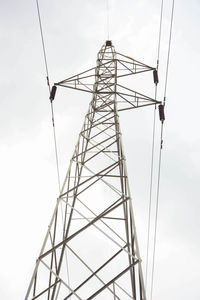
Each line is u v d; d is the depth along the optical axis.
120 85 15.44
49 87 14.88
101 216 8.96
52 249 8.41
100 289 7.91
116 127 13.34
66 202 9.72
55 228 9.84
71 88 15.33
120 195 10.27
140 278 7.88
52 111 14.86
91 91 15.39
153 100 14.96
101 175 10.84
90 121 14.64
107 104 15.16
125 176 10.32
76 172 12.26
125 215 11.02
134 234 8.66
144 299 7.56
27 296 7.54
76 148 12.07
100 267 9.91
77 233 8.70
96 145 12.78
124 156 11.14
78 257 9.77
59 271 9.57
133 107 15.08
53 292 9.20
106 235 8.69
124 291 9.02
